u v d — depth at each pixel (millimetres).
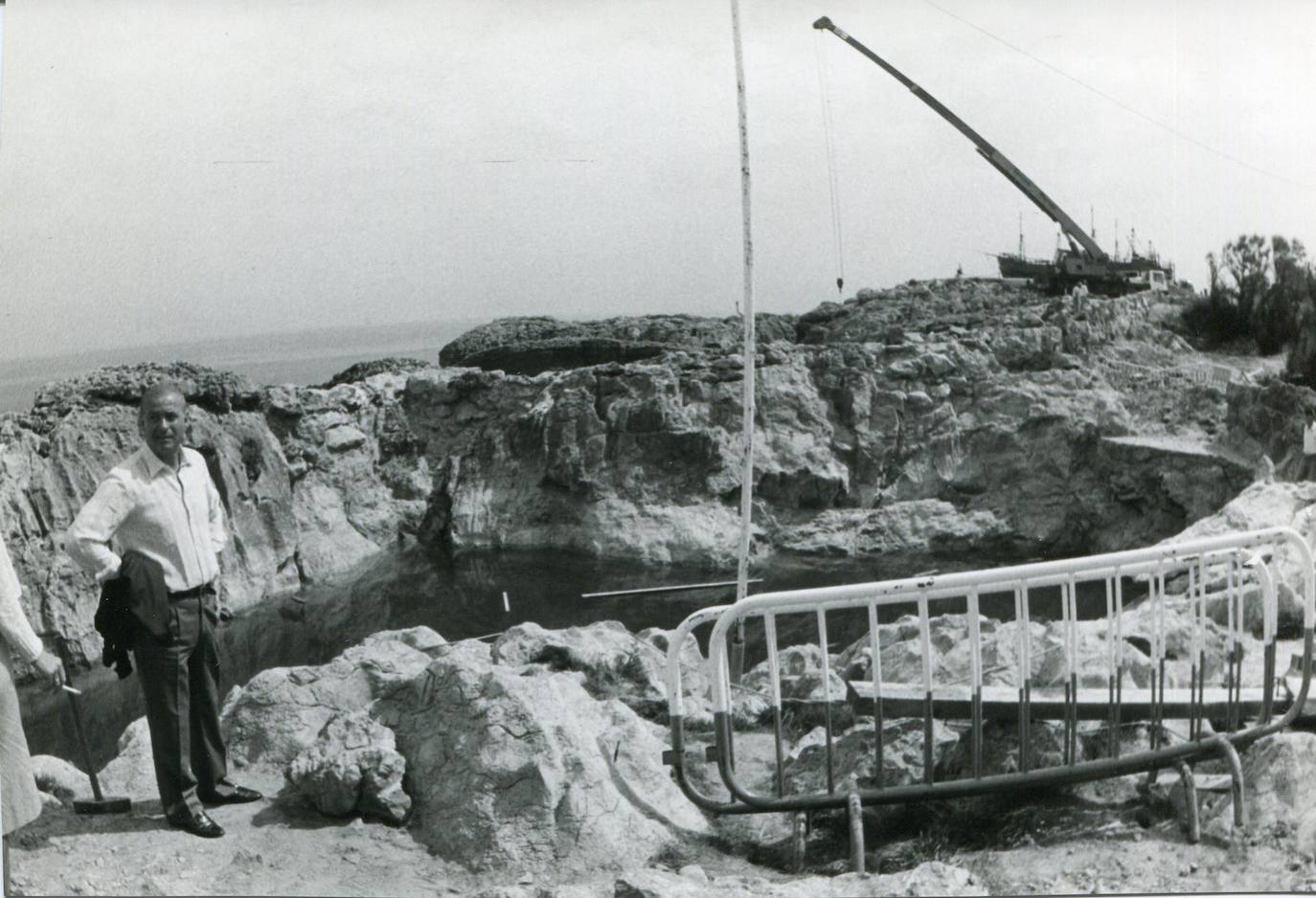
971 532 38812
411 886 4910
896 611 23703
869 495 40750
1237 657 5434
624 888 4586
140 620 5070
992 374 40719
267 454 35844
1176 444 36750
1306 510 8086
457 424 44531
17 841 5195
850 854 5254
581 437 41781
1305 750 5188
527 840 5105
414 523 42719
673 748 5180
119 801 5508
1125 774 5160
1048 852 5027
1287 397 34531
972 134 41656
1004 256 45875
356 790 5332
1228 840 4941
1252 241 40500
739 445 41438
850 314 46656
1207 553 5328
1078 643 6312
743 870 5180
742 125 9469
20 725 4719
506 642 7480
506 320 47344
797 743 6324
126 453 28672
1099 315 41781
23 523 24812
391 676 6289
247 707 6152
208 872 4938
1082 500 38000
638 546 40062
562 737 5453
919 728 5664
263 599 34062
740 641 8852
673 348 46219
